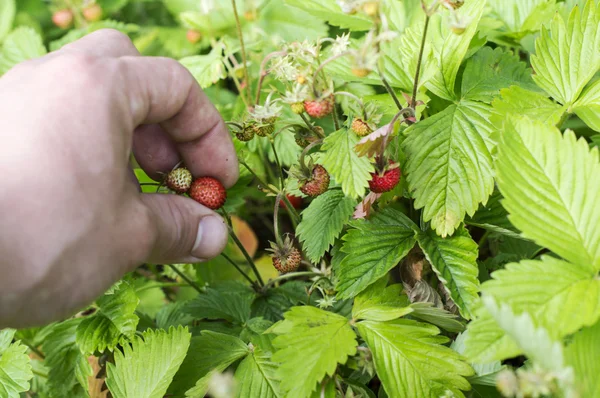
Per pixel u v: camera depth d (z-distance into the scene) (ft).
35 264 0.65
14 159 0.66
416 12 1.06
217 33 1.35
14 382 0.88
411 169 0.83
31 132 0.67
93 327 0.91
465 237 0.84
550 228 0.69
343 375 0.89
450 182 0.82
